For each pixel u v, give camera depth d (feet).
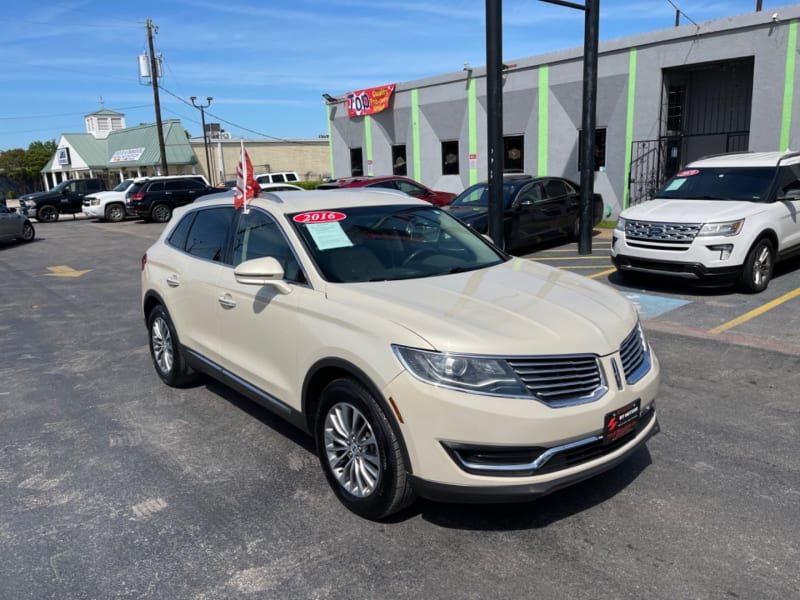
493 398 9.77
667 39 50.42
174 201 85.92
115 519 11.95
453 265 14.19
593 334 10.77
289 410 13.10
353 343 10.99
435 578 9.91
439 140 71.87
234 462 14.10
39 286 39.09
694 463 13.21
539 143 61.77
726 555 10.19
